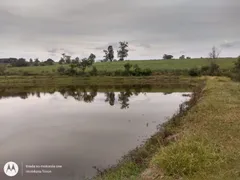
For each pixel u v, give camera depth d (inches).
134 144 646.5
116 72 3730.3
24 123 952.3
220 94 1015.0
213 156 347.6
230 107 719.7
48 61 6387.8
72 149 631.8
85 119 994.7
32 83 3248.0
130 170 401.7
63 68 4119.1
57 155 592.1
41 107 1357.0
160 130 671.1
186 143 378.9
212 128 514.9
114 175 404.8
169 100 1508.4
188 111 772.0
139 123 891.4
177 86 2544.3
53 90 2455.7
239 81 1914.4
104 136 737.0
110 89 2413.9
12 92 2332.7
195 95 1296.8
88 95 1919.3
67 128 856.3
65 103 1493.6
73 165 525.3
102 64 5108.3
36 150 631.8
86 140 705.0
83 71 3880.4
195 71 3312.0
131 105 1338.6
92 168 505.0
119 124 887.7
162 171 339.9
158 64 4877.0
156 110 1159.6
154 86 2630.4
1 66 4547.2
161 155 359.9
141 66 4665.4
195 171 321.4
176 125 633.6
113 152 596.1
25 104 1491.1
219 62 4399.6
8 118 1057.5
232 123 546.6
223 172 312.0
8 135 784.3
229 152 372.5
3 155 598.2
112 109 1222.3
